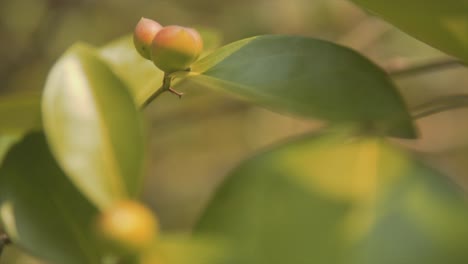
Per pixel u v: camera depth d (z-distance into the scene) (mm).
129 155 321
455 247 283
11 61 826
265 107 327
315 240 288
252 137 863
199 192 960
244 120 903
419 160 293
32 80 828
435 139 851
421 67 424
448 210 286
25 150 336
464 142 841
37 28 828
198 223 295
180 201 953
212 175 986
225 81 333
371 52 753
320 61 334
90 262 323
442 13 332
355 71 331
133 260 297
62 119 325
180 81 348
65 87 328
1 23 820
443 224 285
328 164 293
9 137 376
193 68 336
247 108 764
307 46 336
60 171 333
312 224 290
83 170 320
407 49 744
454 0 329
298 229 290
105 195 318
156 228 298
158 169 953
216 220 295
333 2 828
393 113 323
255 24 824
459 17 332
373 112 323
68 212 329
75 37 838
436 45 340
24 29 826
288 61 335
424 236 284
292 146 296
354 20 829
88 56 332
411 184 289
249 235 292
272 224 291
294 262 288
